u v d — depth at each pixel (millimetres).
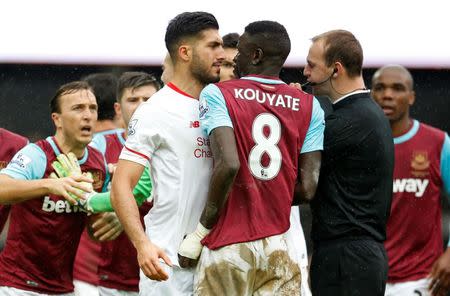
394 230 27984
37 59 35562
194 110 19797
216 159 18781
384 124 21984
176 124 19609
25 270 24047
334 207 21656
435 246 28266
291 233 20328
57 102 23844
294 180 19609
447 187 28500
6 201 22141
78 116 23719
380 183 21797
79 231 24156
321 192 21828
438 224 28547
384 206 21938
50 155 23625
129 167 19438
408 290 27906
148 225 20094
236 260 18938
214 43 19922
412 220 28000
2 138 26250
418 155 28312
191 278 19719
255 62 19703
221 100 19047
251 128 19172
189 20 19859
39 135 35875
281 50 19750
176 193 19641
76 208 23672
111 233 23109
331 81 22000
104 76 29969
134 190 21266
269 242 19125
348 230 21516
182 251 19266
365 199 21656
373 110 21859
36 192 21875
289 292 19438
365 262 21438
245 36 19828
